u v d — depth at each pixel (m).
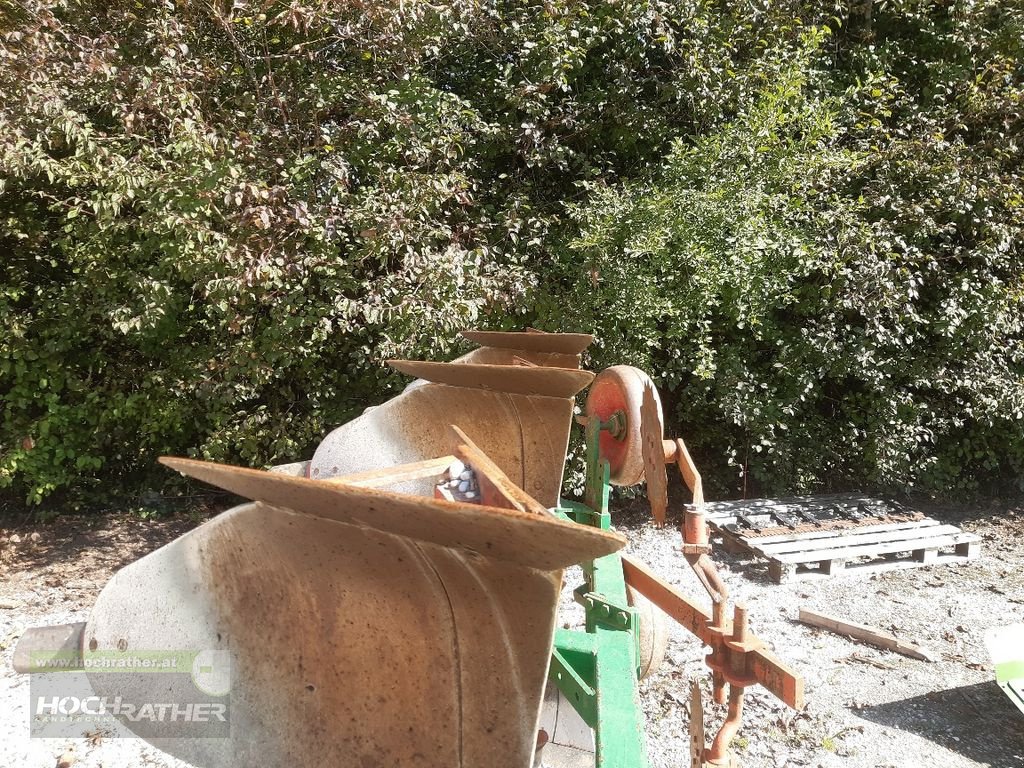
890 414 6.10
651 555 5.43
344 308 4.52
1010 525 6.24
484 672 1.24
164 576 1.39
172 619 1.37
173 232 4.53
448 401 2.65
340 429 2.88
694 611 2.29
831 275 5.68
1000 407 6.14
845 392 6.51
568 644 2.11
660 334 5.18
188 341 5.61
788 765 2.94
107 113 4.94
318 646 1.30
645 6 5.26
